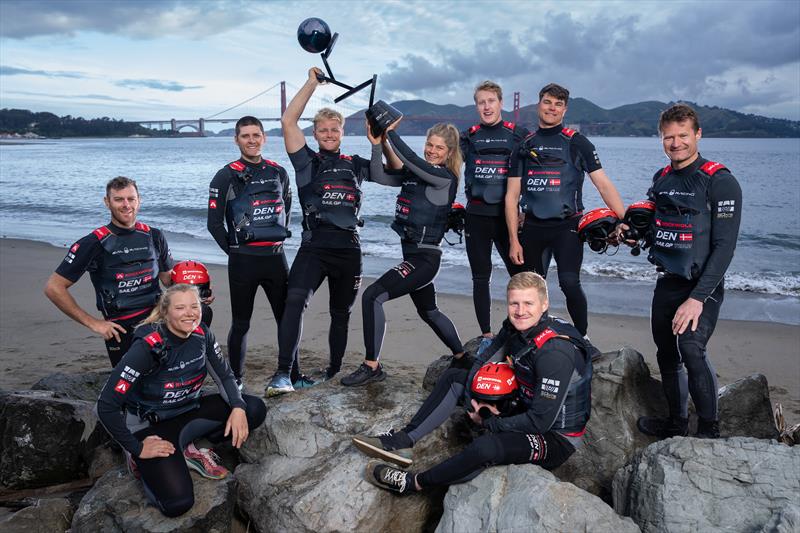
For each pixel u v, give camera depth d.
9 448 4.32
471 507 3.24
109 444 4.50
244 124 4.52
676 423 3.94
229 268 4.66
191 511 3.49
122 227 4.49
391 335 8.48
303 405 4.16
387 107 4.27
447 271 13.12
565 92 4.52
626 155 78.12
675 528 3.08
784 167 53.84
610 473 3.90
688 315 3.65
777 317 9.91
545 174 4.54
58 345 7.86
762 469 3.14
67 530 3.77
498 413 3.60
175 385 3.68
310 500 3.49
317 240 4.44
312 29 4.18
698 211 3.71
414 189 4.30
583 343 3.44
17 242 16.08
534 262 4.75
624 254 14.68
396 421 3.94
